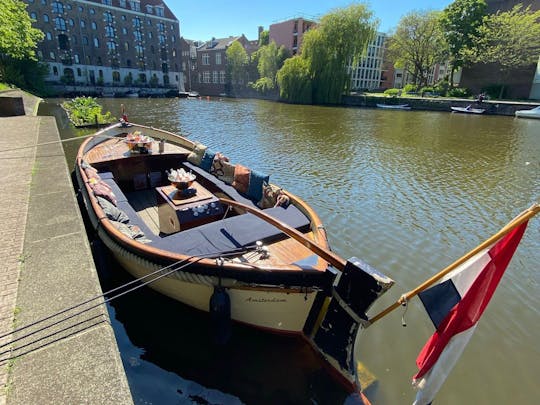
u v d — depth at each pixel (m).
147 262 3.89
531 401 3.61
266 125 23.52
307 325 3.79
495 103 33.16
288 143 17.17
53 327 2.70
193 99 52.34
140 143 7.55
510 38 35.62
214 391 3.49
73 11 50.44
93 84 54.81
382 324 4.67
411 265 6.23
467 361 4.12
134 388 3.49
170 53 63.69
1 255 3.68
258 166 12.62
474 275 2.73
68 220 4.55
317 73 42.25
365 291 3.18
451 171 12.66
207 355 3.89
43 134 11.02
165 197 5.36
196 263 3.58
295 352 3.91
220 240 4.12
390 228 7.67
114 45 56.00
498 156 15.27
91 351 2.50
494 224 8.04
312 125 24.00
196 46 83.38
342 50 40.88
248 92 64.62
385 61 66.19
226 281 3.56
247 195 5.96
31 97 25.86
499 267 2.56
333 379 3.64
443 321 2.91
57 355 2.46
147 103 41.41
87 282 3.28
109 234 4.35
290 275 3.46
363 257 6.46
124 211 5.28
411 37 45.09
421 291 3.08
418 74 50.22
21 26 28.22
